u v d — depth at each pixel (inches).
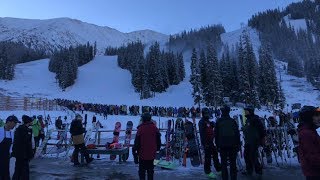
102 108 2156.7
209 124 424.8
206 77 3125.0
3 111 1875.0
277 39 7819.9
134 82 3941.9
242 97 2817.4
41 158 573.6
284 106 2790.4
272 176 390.6
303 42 7214.6
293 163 474.6
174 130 558.9
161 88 3774.6
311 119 192.4
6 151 303.1
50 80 4638.3
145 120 339.3
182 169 455.2
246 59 3171.8
